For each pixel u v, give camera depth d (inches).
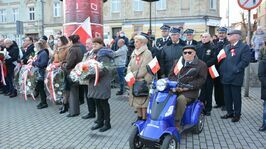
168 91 220.2
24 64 418.9
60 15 1750.7
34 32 1831.9
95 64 259.8
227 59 293.1
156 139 200.5
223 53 295.3
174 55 293.9
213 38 410.6
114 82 507.8
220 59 297.7
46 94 369.4
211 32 1505.9
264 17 959.6
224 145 235.5
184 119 242.2
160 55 299.7
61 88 334.6
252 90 468.8
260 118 309.1
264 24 949.8
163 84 215.0
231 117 309.7
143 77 267.1
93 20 423.8
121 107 370.6
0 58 441.7
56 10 1760.6
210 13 1494.8
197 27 1459.2
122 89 452.4
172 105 213.8
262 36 510.6
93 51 287.0
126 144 239.0
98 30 430.6
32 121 308.7
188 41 344.2
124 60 447.8
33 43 434.9
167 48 299.4
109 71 267.1
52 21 1768.0
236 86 291.3
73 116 325.1
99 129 275.4
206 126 283.9
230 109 307.7
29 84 377.1
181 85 223.1
